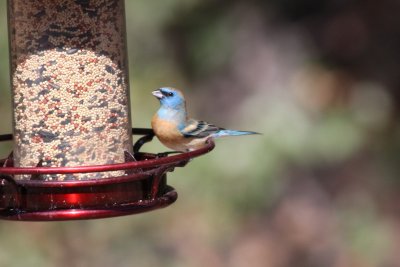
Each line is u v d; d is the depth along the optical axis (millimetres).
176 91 9422
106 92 7777
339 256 15219
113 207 7223
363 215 15383
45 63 7676
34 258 13492
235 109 15359
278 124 14023
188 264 14086
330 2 16625
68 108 7684
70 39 7668
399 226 15297
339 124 14320
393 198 15461
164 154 8406
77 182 7109
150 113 13320
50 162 7707
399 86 15781
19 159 7840
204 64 15336
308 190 15656
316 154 14023
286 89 15148
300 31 16297
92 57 7719
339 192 15570
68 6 7656
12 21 7777
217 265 14266
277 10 16375
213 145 7547
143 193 7457
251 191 13781
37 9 7664
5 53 13031
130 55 14398
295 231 15281
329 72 15781
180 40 15047
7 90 13164
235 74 15578
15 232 13641
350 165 15648
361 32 16312
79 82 7691
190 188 13883
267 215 15297
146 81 14125
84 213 7141
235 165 13695
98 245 14000
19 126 7812
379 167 15430
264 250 14930
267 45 15977
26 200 7238
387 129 15250
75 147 7691
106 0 7758
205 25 15328
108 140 7785
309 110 14477
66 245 13805
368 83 15703
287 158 13867
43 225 13781
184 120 9500
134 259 14016
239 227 14719
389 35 16250
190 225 14156
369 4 16438
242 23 15945
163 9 14711
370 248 15148
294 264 15125
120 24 7883
